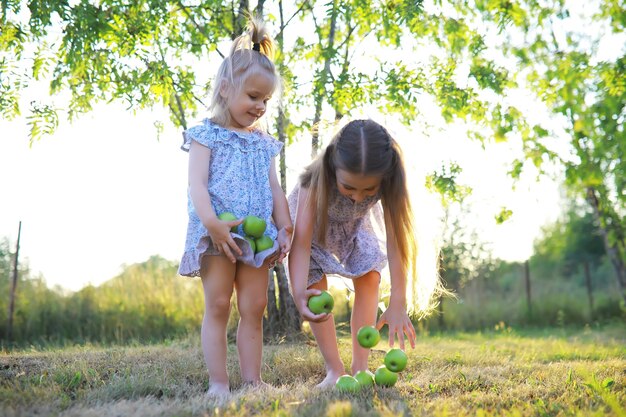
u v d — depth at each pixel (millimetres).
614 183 8586
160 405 2551
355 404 2445
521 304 10633
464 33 5594
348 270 3355
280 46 5254
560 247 18156
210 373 3023
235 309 5469
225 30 5305
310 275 3297
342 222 3320
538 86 6504
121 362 3586
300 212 3180
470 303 10445
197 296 7699
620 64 6539
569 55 6449
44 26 4691
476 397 2744
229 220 2992
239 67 3232
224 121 3252
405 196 3123
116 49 5031
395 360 3035
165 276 8055
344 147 2879
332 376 3260
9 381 3010
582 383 3035
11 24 5105
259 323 3182
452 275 10781
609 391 2840
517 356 4582
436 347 5328
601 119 6859
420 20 5445
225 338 3100
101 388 2822
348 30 5648
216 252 3059
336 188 3162
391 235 3174
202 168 3141
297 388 2896
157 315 7359
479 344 5984
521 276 12359
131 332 7117
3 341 6852
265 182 3291
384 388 2953
